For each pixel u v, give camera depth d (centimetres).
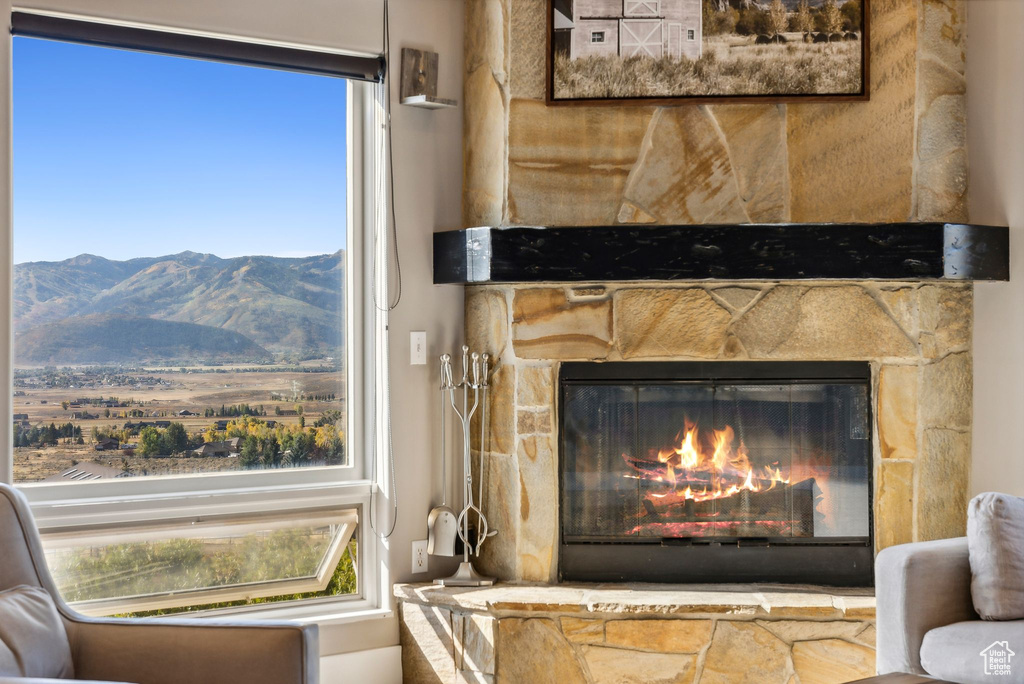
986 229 290
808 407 310
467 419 316
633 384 309
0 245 254
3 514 211
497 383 313
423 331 319
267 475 305
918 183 296
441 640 299
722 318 303
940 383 302
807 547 308
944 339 301
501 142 307
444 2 324
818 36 299
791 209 303
